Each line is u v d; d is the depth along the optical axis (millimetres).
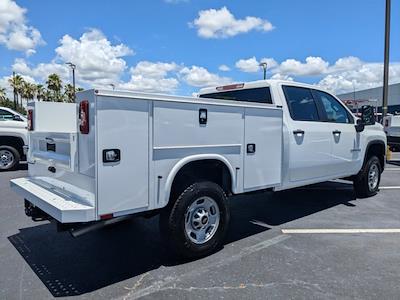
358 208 6477
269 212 6211
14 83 63562
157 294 3373
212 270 3871
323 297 3299
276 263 4043
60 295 3367
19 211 6258
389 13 14734
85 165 3412
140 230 5227
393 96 43969
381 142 7500
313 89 5965
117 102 3371
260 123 4703
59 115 4727
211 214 4273
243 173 4531
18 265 4043
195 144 3979
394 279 3654
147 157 3607
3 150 10492
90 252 4422
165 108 3703
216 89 6332
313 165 5730
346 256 4238
